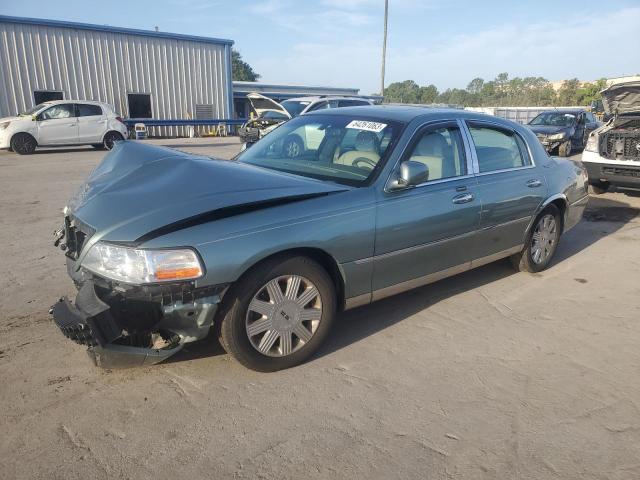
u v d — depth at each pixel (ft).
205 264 9.22
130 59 78.54
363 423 9.26
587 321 13.78
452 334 12.85
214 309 9.53
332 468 8.13
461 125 14.14
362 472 8.05
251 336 10.25
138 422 9.14
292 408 9.66
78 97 74.84
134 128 72.49
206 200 9.89
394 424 9.25
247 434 8.89
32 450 8.38
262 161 13.83
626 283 16.65
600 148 29.22
